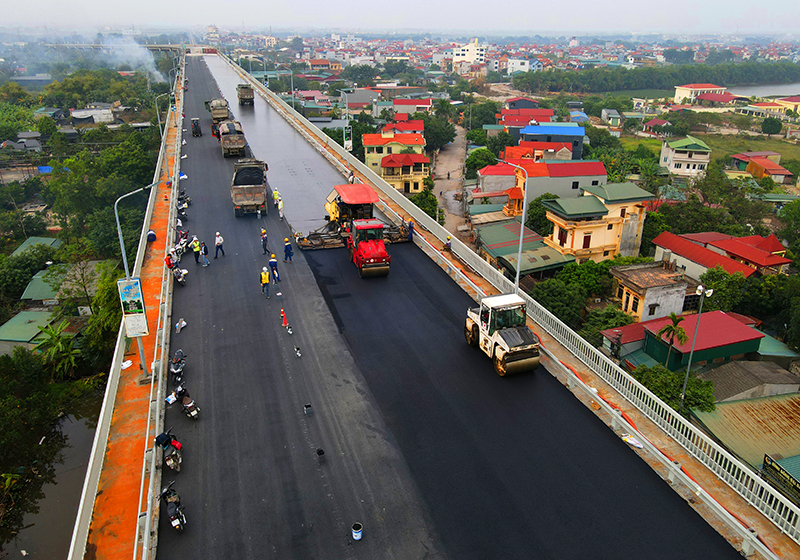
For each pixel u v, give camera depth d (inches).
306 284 1157.1
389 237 1397.6
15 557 1066.1
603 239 2343.8
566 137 4099.4
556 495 618.2
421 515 591.5
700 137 6048.2
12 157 4023.1
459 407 768.3
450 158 4970.5
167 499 579.8
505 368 812.6
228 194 1756.9
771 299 1899.6
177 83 3944.4
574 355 905.5
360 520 585.0
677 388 1302.9
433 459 671.8
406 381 826.8
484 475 647.1
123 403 803.4
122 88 6658.5
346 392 800.9
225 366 863.1
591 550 549.3
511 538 562.6
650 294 1792.6
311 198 1752.0
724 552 548.7
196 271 1215.6
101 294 1680.6
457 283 1169.4
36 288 2306.8
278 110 3321.9
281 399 783.7
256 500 610.9
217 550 550.0
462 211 3513.8
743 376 1355.8
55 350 1616.6
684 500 614.9
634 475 649.6
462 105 7239.2
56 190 3034.0
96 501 629.9
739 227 2662.4
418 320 1010.7
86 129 5009.8
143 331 828.0
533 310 1016.9
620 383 800.9
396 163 3681.1
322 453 672.4
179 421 740.7
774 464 1050.7
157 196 1717.5
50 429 1433.3
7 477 1192.8
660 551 548.4
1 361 1541.6
